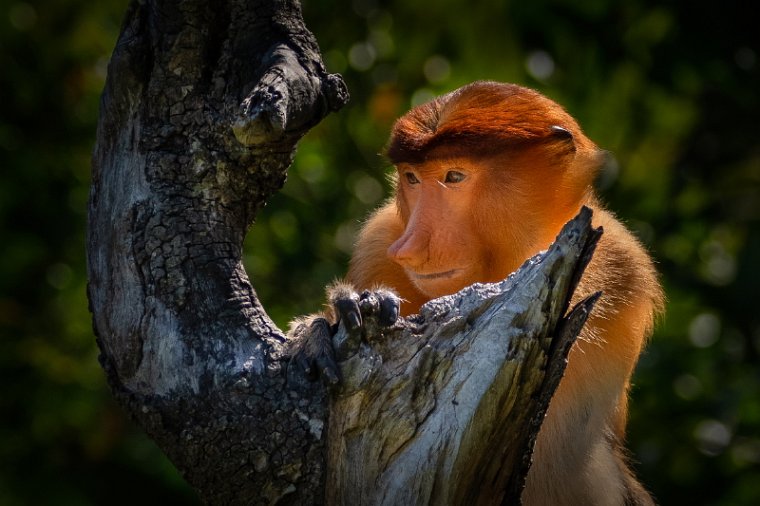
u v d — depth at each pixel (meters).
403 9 18.22
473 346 6.88
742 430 17.47
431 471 6.94
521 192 10.12
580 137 10.81
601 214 10.93
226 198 7.47
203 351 7.14
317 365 6.90
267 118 6.89
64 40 18.48
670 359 17.28
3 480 18.17
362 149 17.92
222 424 6.95
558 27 17.56
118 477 18.61
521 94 10.59
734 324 17.84
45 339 18.56
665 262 17.86
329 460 6.92
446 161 10.08
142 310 7.27
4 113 18.61
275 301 16.97
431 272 10.09
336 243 17.33
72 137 18.64
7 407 18.62
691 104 18.45
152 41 7.31
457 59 18.02
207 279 7.32
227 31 7.35
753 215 18.61
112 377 7.35
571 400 10.12
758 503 17.42
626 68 17.81
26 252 18.23
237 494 7.01
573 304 9.79
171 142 7.39
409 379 6.88
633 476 12.41
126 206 7.37
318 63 7.39
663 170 18.27
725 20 17.95
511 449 7.11
